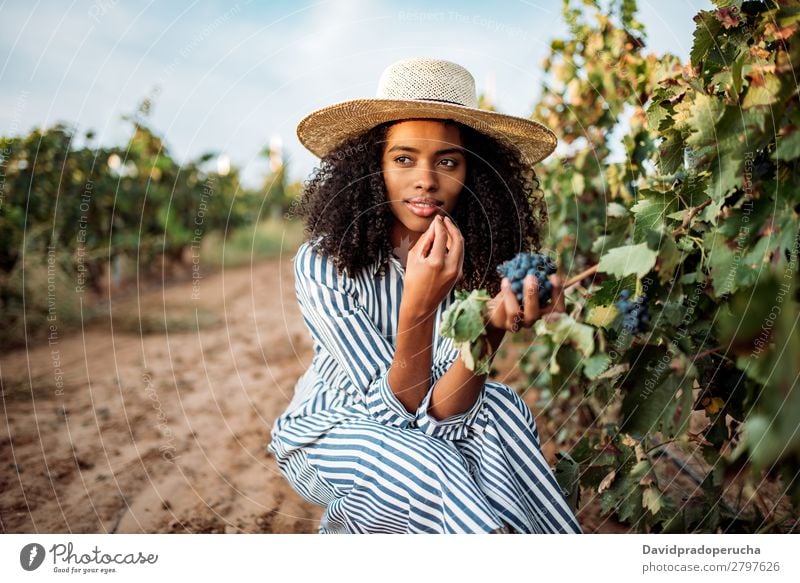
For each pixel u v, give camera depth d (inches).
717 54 66.2
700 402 73.3
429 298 63.4
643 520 79.8
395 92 73.3
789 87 56.7
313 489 67.7
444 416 64.1
